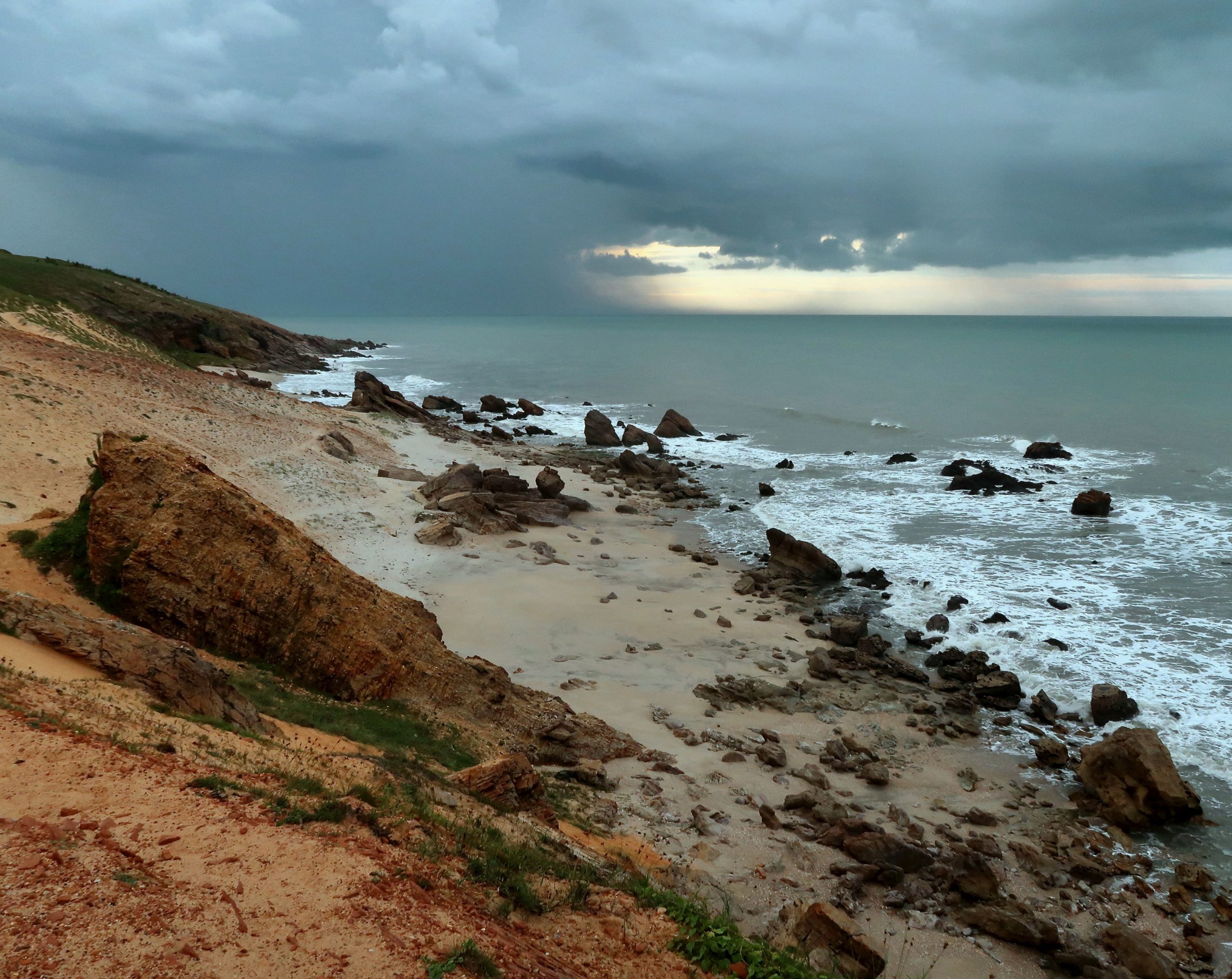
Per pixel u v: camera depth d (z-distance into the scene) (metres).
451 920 7.01
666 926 9.12
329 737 13.84
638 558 35.28
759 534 38.97
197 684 12.98
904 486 46.88
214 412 44.28
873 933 13.71
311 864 7.29
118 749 8.85
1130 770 17.97
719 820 16.53
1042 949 13.63
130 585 16.95
